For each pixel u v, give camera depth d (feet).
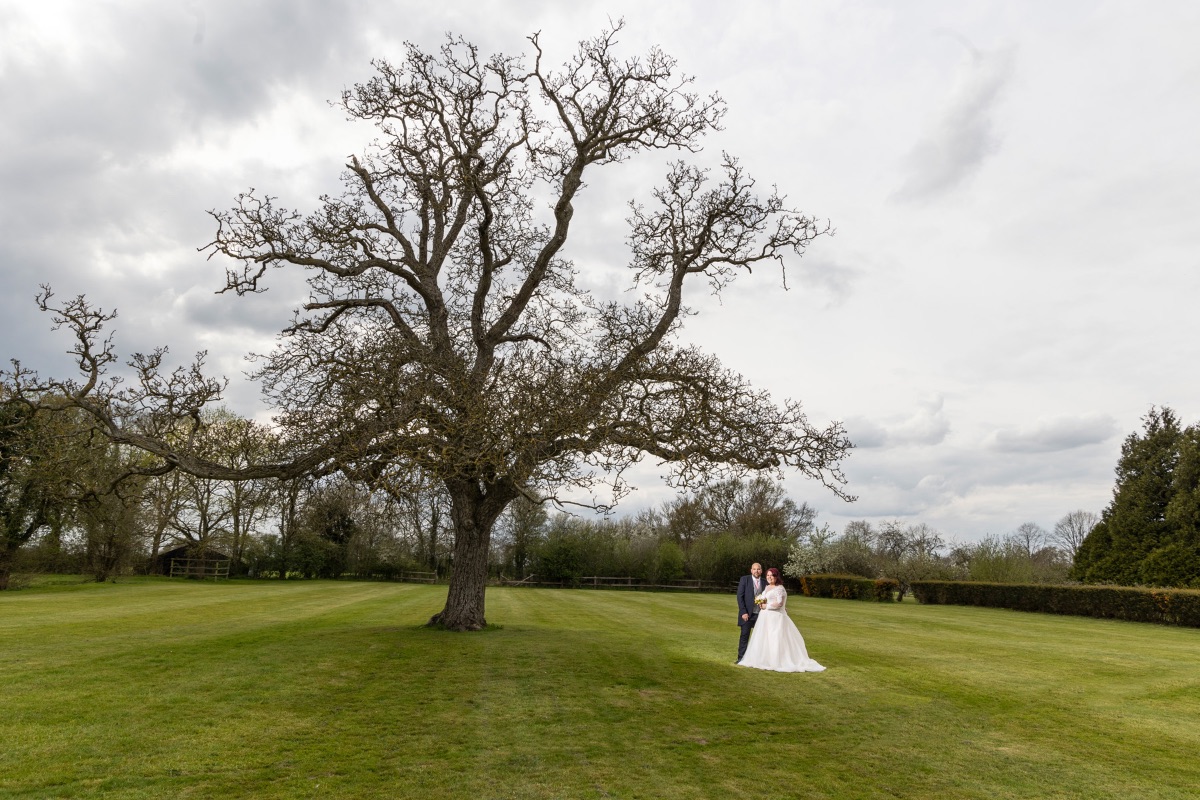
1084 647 59.21
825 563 154.30
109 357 41.83
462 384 41.91
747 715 30.22
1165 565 114.83
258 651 42.63
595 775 21.85
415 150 53.47
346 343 46.03
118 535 133.18
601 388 42.55
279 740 24.62
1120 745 27.43
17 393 40.75
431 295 53.26
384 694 31.81
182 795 19.29
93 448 46.11
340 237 47.83
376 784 20.54
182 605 83.10
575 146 54.65
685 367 46.34
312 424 43.34
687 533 209.05
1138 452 127.75
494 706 30.17
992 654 52.85
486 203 49.39
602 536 175.73
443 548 180.65
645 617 80.12
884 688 37.22
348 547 171.73
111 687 31.89
